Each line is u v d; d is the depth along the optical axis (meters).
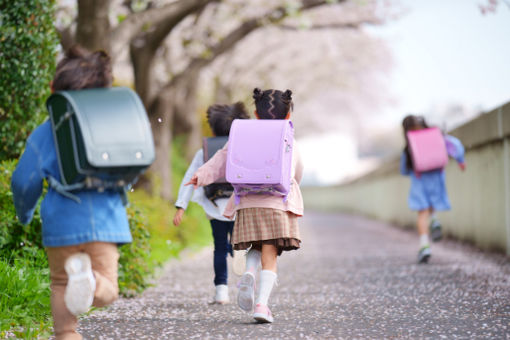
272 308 8.38
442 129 14.56
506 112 13.45
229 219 8.04
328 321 7.31
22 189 5.11
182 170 26.83
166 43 27.75
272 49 38.25
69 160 4.90
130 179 5.10
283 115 7.46
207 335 6.46
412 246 19.33
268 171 6.66
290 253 17.98
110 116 4.88
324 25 26.27
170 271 13.52
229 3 25.81
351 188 53.50
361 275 12.26
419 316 7.54
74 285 4.85
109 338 6.27
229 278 12.32
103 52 5.53
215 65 35.25
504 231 14.34
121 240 5.20
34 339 6.03
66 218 5.06
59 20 21.61
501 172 14.42
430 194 14.14
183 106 28.78
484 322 7.04
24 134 9.77
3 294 6.86
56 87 5.26
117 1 23.61
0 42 9.52
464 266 12.87
